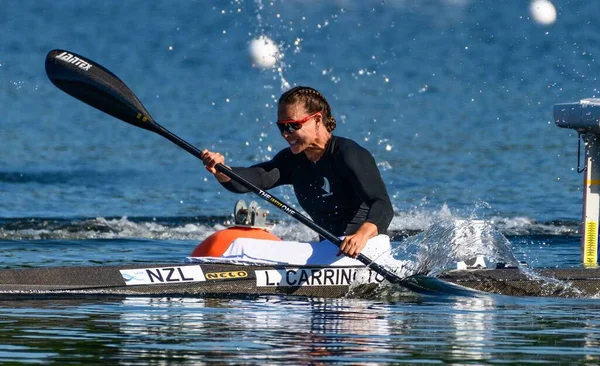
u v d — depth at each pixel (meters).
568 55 122.69
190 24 144.12
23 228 41.16
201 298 24.23
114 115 26.33
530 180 57.06
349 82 104.19
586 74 112.75
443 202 50.59
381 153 67.19
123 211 46.69
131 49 130.75
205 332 19.61
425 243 26.78
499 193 53.19
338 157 24.95
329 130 25.23
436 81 106.06
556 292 26.52
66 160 62.69
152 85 104.25
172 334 19.36
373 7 150.00
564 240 39.75
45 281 24.62
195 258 25.97
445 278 26.38
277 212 47.12
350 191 25.31
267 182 26.09
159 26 145.62
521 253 35.97
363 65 115.31
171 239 39.78
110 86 26.12
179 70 114.38
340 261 25.97
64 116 82.25
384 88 100.94
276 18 141.62
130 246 37.44
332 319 21.53
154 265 25.36
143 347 18.06
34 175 56.38
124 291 24.42
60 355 17.31
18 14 160.38
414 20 142.50
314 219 26.30
